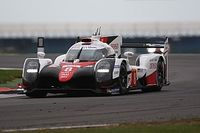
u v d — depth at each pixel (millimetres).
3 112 31312
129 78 43031
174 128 24750
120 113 30766
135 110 32031
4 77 57969
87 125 26344
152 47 48875
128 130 24328
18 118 28922
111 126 25703
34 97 42125
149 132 23781
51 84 40594
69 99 39000
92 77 40219
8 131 24562
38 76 40969
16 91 47031
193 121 27016
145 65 45844
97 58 42094
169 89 49188
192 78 63031
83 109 32500
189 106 34000
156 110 32031
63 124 26828
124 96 41062
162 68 48375
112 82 40812
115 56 44875
